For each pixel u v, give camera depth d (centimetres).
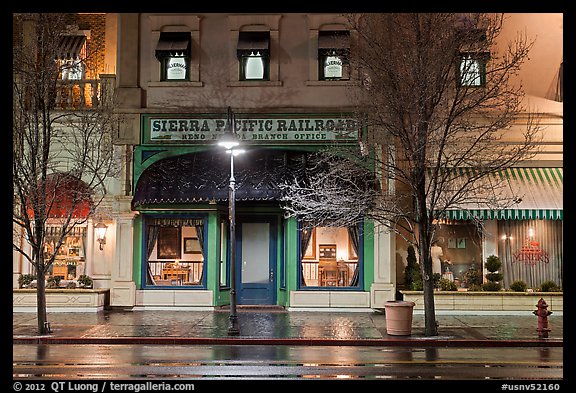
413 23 1939
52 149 2453
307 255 2480
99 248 2512
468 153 2117
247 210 2600
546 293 2341
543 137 2423
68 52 2577
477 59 1961
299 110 2453
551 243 2475
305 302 2447
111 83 2489
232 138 1959
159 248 2512
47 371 1348
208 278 2489
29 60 2072
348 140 2428
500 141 2405
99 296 2436
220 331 1955
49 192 2164
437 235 2495
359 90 2409
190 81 2488
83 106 2461
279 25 2497
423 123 1911
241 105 2478
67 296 2422
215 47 2505
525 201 2330
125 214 2456
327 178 2145
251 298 2591
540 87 2445
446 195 2141
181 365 1433
